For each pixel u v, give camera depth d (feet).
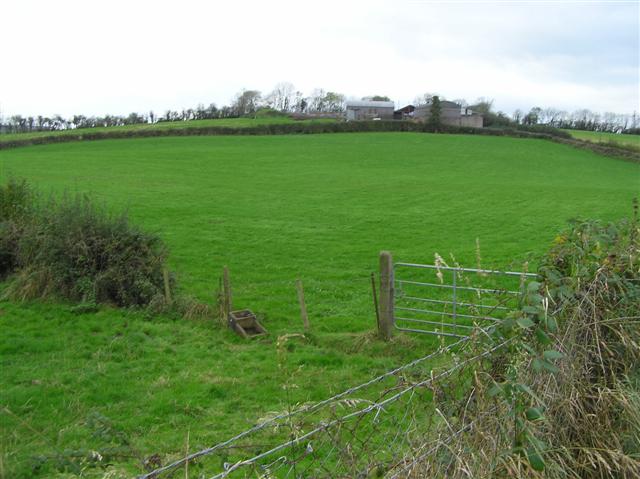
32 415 25.50
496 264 64.44
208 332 39.04
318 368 32.12
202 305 42.60
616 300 15.55
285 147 230.68
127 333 38.09
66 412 26.07
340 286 54.95
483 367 12.53
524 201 118.42
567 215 101.91
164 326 39.70
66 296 44.65
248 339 37.58
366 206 109.60
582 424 13.25
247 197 117.19
